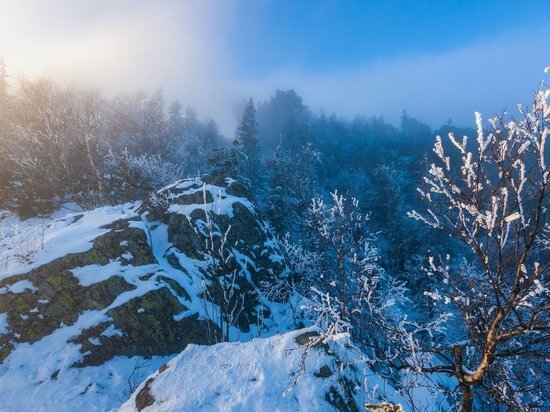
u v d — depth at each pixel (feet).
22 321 28.84
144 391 16.24
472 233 11.40
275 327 40.60
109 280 32.22
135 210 49.01
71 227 40.19
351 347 17.74
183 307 33.19
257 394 14.65
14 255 32.76
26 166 70.54
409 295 87.61
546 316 11.74
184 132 173.47
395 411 6.27
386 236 140.05
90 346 28.09
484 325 13.30
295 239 88.07
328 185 227.61
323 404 14.33
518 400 12.34
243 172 122.31
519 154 9.78
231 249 43.37
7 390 24.45
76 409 23.98
